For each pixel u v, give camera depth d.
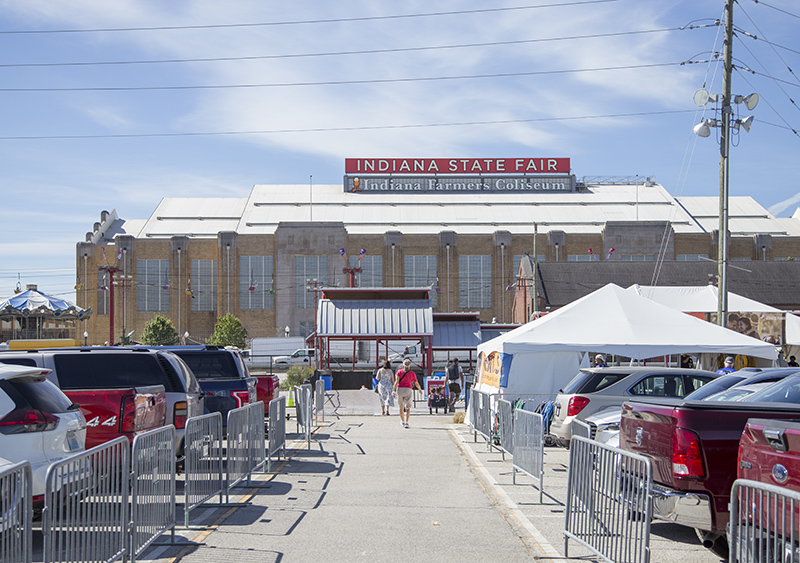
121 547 6.44
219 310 88.50
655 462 7.50
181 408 11.25
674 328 17.42
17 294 53.06
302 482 11.43
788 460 5.32
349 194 104.69
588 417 12.48
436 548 7.36
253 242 89.31
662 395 13.65
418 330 38.66
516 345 16.58
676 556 7.35
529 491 10.78
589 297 18.44
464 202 101.31
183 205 105.31
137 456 6.70
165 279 90.50
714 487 6.94
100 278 90.94
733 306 27.75
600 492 6.80
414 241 89.69
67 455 7.58
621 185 107.69
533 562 6.95
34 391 7.49
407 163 106.06
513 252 89.44
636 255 88.31
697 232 91.50
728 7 21.67
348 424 22.33
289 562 6.80
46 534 5.14
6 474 4.76
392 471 12.66
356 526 8.33
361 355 56.72
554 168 106.38
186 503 8.16
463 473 12.52
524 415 10.92
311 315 88.25
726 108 21.62
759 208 102.44
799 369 9.82
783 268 56.88
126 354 10.98
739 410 7.11
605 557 6.64
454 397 27.59
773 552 4.86
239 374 15.49
